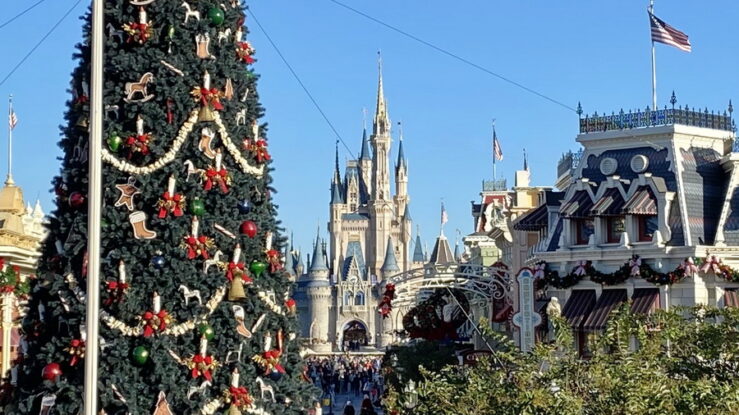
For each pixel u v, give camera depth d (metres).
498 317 53.66
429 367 49.47
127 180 20.72
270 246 22.23
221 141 21.47
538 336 45.28
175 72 20.83
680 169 43.50
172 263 20.36
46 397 20.28
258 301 21.83
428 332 56.97
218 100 21.09
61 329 20.84
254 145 22.19
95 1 19.33
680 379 22.23
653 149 44.56
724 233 43.00
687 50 43.75
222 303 20.97
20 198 40.84
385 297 55.69
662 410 19.53
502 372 22.52
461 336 66.50
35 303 21.38
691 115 45.00
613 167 45.34
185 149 20.92
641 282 42.88
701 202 43.59
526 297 43.97
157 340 20.12
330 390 67.56
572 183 45.72
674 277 41.62
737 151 45.47
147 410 20.19
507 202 76.25
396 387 47.75
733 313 25.47
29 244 39.78
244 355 21.44
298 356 23.09
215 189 21.12
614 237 44.38
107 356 20.12
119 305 20.03
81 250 20.72
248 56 22.36
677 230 42.78
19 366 21.41
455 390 22.30
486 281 56.34
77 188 21.12
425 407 22.30
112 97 20.89
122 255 20.27
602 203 43.75
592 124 46.84
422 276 56.31
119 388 19.97
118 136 20.69
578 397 20.34
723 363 24.84
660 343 23.95
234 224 21.27
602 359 21.72
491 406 21.36
